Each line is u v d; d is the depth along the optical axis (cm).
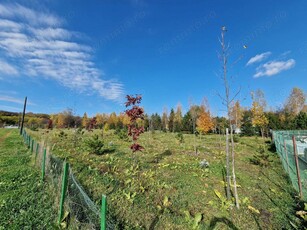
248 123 3584
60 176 589
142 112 949
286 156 1027
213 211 602
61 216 461
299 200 672
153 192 710
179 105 4275
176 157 1322
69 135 2448
